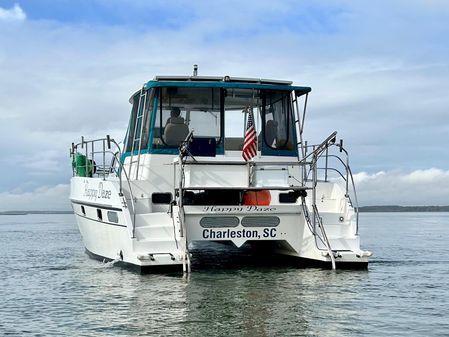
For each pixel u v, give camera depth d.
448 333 6.84
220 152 12.08
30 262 14.87
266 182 11.35
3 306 8.66
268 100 12.48
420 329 7.01
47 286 10.41
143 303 8.38
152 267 10.46
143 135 12.16
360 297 8.80
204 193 11.76
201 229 10.99
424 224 53.16
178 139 11.84
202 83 11.99
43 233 33.84
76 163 14.30
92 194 12.45
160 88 11.87
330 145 11.25
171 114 11.91
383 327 7.07
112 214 11.33
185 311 7.83
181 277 10.42
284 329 6.93
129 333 6.85
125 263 11.32
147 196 11.54
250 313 7.69
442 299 8.76
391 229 38.59
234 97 12.27
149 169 11.62
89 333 6.92
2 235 31.06
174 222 10.82
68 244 22.23
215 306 8.11
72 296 9.27
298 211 11.40
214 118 12.11
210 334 6.72
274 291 9.16
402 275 11.23
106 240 12.05
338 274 10.78
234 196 11.89
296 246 11.55
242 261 12.80
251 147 11.47
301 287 9.50
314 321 7.30
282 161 11.80
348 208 11.49
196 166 11.16
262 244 13.47
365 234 30.05
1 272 12.76
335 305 8.20
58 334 6.94
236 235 11.15
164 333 6.80
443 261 14.05
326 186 12.07
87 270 11.82
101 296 9.01
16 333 7.05
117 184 11.32
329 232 11.36
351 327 7.05
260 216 11.23
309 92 12.62
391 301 8.55
